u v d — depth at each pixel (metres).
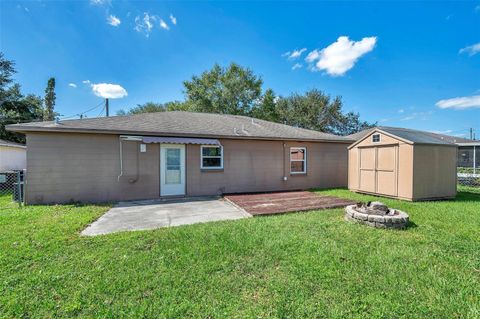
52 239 4.77
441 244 4.61
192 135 10.66
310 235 5.07
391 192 9.93
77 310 2.64
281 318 2.52
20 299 2.81
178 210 7.96
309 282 3.21
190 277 3.33
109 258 3.91
